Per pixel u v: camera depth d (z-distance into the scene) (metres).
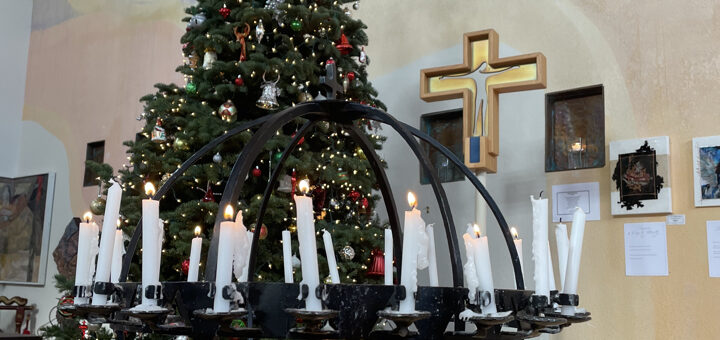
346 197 5.26
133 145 5.12
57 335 5.85
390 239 1.76
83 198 8.41
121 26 8.57
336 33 5.18
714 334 4.58
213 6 5.23
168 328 1.66
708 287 4.65
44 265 8.63
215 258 1.52
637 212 4.93
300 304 1.44
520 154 5.62
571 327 5.13
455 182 5.92
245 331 1.50
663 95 5.05
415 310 1.54
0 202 9.21
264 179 4.99
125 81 8.34
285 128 5.18
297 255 4.80
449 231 1.83
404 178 6.22
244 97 5.14
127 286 1.80
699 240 4.73
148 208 1.61
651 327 4.82
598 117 5.38
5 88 9.43
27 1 9.66
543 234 1.83
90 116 8.64
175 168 4.78
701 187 4.77
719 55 4.88
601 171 5.20
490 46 4.78
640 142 5.00
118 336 2.07
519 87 4.68
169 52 7.98
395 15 6.57
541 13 5.73
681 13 5.08
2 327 8.95
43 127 9.21
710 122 4.83
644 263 4.91
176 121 4.90
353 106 2.13
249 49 4.96
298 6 4.91
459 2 6.20
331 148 5.19
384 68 6.54
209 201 4.71
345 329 1.43
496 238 5.59
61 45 9.26
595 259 5.11
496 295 1.69
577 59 5.48
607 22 5.39
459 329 1.64
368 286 1.46
